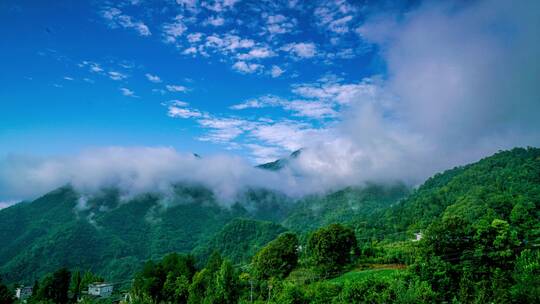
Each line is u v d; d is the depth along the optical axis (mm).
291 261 112375
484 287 51781
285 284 77812
